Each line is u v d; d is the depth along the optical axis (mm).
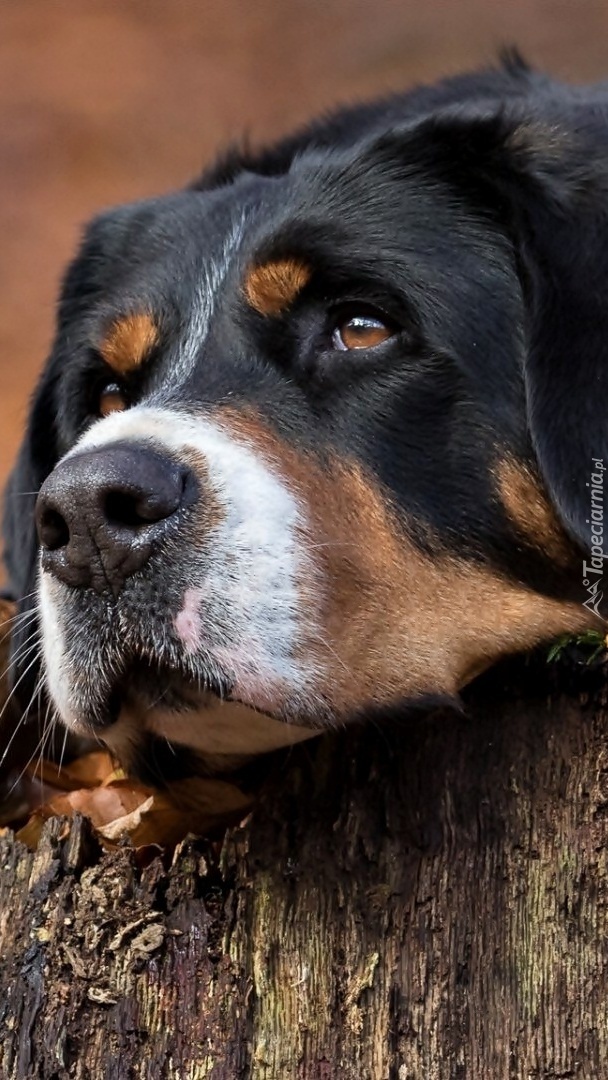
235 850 4984
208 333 5785
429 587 5328
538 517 5512
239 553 4883
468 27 22125
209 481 4930
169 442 5000
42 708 6312
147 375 6059
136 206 7047
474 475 5465
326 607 5039
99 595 4836
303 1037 4719
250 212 6164
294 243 5672
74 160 21734
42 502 4805
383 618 5199
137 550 4777
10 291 20406
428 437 5441
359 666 5105
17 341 19875
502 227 5746
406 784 4969
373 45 22531
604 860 4746
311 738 5195
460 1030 4672
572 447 5281
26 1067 4785
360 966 4766
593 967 4660
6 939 4984
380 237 5641
